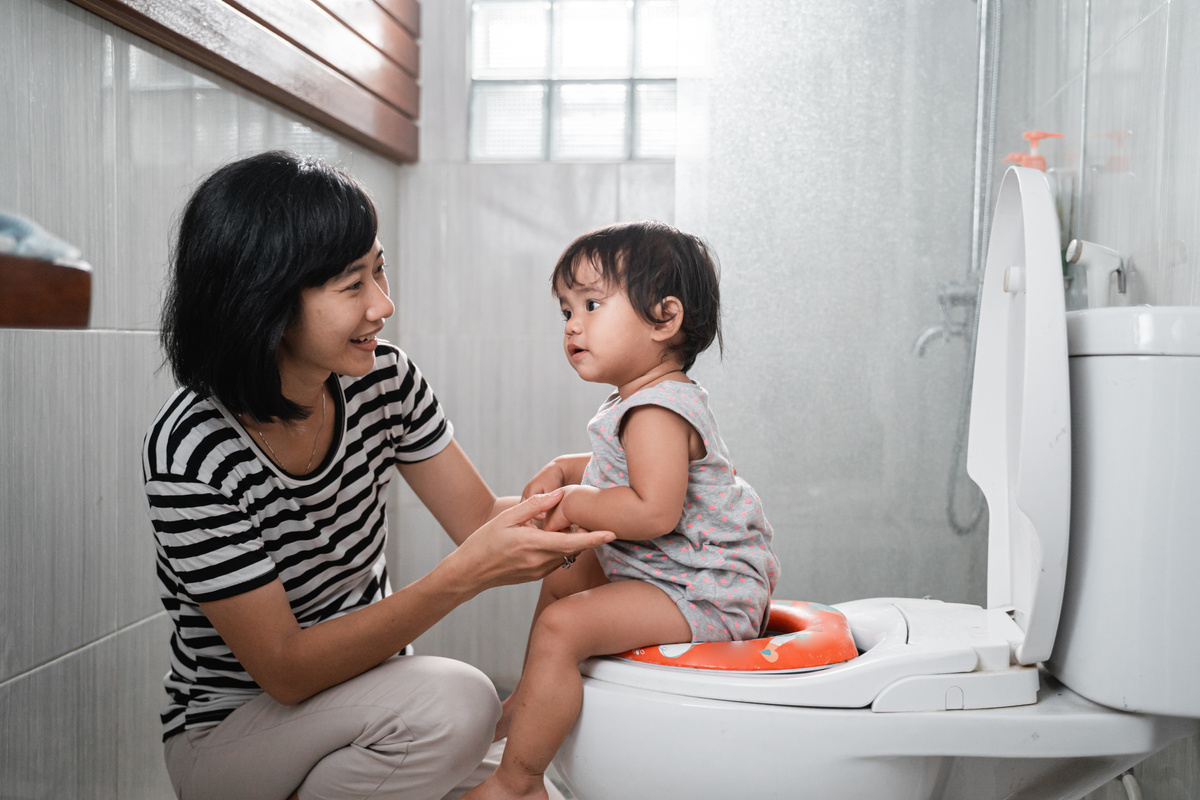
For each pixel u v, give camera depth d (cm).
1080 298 148
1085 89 144
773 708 85
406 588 91
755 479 178
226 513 90
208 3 131
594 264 99
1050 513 88
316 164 91
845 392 177
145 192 126
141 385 126
